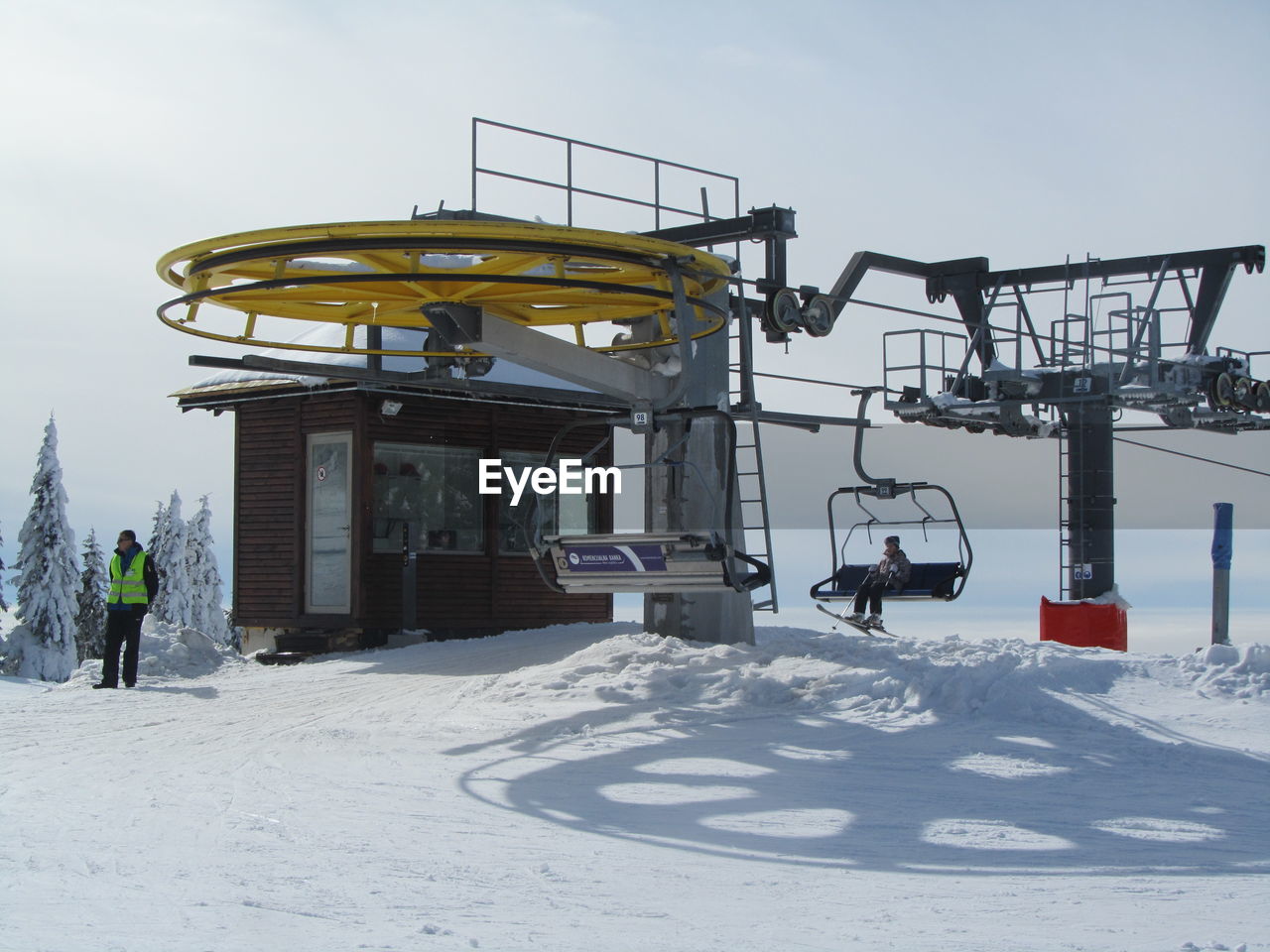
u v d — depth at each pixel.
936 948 5.17
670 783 9.32
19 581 42.72
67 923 5.39
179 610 52.06
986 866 6.85
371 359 13.80
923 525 15.41
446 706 13.47
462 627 21.00
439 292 12.16
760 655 14.27
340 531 20.16
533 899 5.97
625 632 19.39
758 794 8.91
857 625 16.41
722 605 15.57
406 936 5.24
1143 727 11.41
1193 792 9.02
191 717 13.46
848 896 6.12
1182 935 5.40
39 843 7.21
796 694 12.77
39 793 8.97
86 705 14.59
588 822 7.97
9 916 5.52
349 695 14.95
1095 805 8.56
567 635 19.50
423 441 20.75
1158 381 21.17
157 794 8.91
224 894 5.96
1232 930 5.49
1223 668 13.20
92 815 8.10
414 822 7.92
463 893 6.06
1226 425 25.95
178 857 6.82
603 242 10.62
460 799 8.73
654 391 14.06
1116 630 18.94
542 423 22.06
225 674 17.92
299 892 6.02
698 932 5.40
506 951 5.04
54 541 42.88
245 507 21.16
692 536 11.73
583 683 13.73
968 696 12.37
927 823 7.97
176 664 18.14
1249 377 23.33
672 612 15.59
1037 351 22.97
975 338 21.09
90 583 47.94
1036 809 8.43
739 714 12.30
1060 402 21.56
